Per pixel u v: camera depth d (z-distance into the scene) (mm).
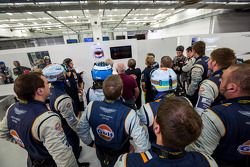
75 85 2451
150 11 8594
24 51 3549
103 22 10914
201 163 444
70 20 9320
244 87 626
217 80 1031
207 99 1029
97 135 926
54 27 11328
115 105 859
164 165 434
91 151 1870
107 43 4082
